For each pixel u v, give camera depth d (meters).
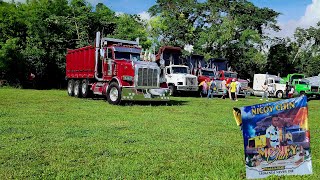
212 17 46.44
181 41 45.56
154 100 18.16
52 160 6.61
